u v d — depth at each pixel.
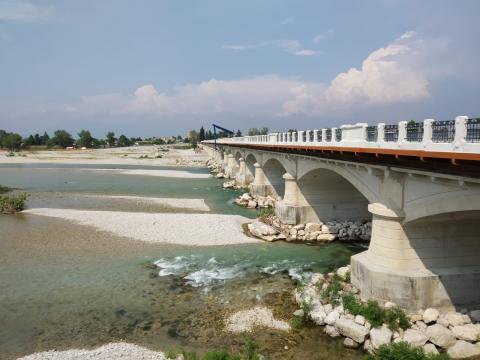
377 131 19.03
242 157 65.62
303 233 32.91
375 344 15.47
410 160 16.08
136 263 26.08
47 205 46.41
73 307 19.61
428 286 17.77
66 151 179.75
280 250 29.31
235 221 37.47
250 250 29.20
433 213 16.19
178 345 16.09
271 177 52.47
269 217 38.41
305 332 17.02
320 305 18.61
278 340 16.41
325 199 35.66
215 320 18.17
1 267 25.17
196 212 43.22
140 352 15.47
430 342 15.53
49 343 16.31
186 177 80.06
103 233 32.94
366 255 20.27
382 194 19.70
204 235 32.62
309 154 30.00
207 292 21.41
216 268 25.27
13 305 19.84
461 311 17.75
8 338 16.73
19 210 41.84
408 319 16.92
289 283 22.69
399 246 18.42
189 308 19.45
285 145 35.25
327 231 33.00
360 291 19.50
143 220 37.00
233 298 20.58
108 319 18.39
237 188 63.28
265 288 21.94
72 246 29.55
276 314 18.66
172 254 28.03
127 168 103.50
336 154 23.38
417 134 15.70
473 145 12.24
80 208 44.56
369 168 20.19
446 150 13.59
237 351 15.61
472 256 18.75
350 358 15.23
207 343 16.23
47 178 77.00
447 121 13.75
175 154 163.50
